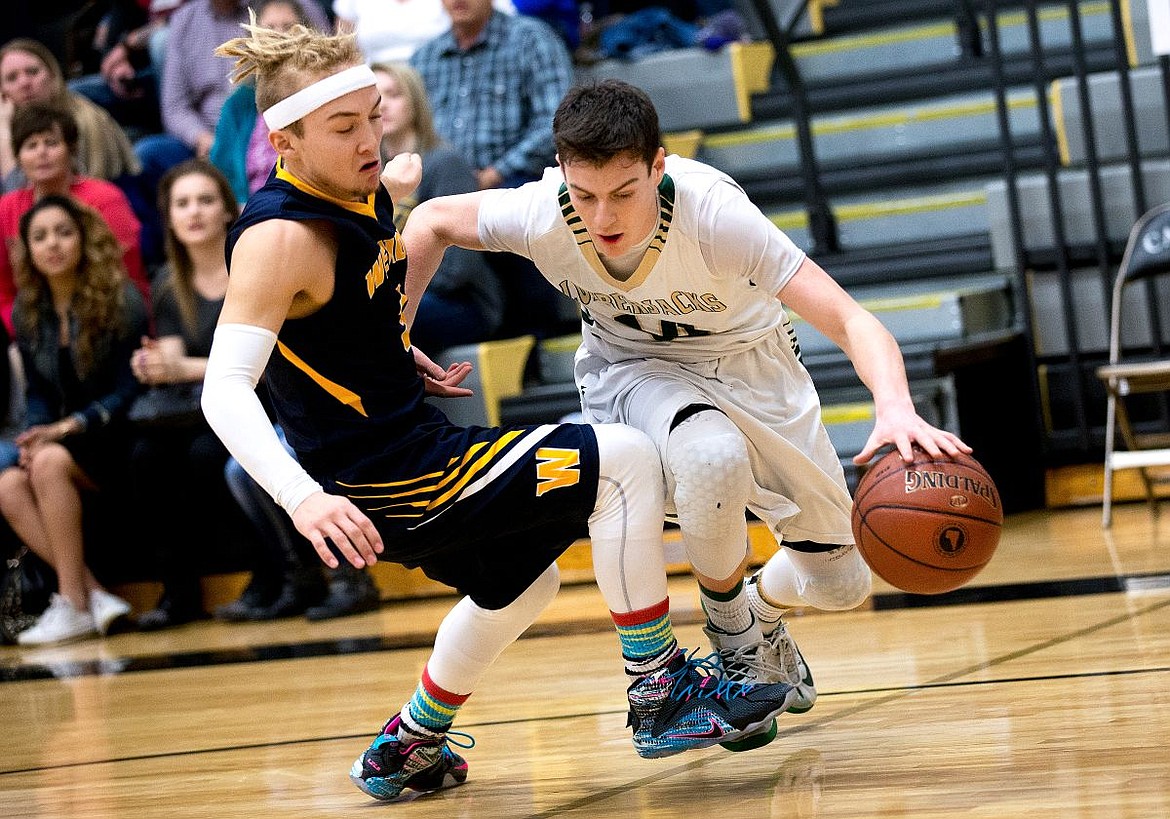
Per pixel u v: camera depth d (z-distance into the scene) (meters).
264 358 4.41
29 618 11.70
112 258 11.68
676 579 10.48
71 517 11.62
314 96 4.35
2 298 12.62
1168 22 10.87
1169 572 8.10
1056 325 11.88
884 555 4.35
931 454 4.26
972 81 12.97
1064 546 9.67
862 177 13.01
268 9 12.38
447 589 11.60
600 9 15.16
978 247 12.16
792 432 5.07
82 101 13.09
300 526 4.23
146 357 11.10
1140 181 11.40
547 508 4.57
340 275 4.48
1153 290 11.22
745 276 4.71
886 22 13.98
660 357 5.10
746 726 4.50
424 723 4.95
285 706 7.25
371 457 4.58
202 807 5.12
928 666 6.31
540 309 12.48
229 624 11.42
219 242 11.41
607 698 6.51
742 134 13.58
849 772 4.57
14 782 5.91
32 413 12.01
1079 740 4.65
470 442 4.60
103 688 8.66
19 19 17.00
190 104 14.03
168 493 11.56
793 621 8.12
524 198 4.90
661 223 4.62
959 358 10.87
